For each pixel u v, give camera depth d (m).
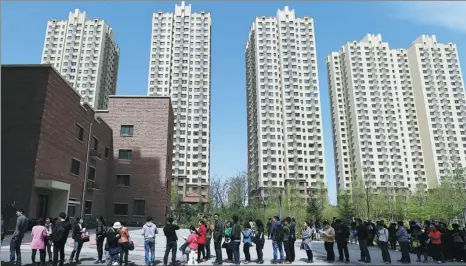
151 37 131.75
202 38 132.50
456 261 15.59
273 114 124.00
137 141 46.00
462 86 128.38
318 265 13.95
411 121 128.88
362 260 15.16
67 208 30.42
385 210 74.88
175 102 123.19
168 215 49.06
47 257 14.96
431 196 70.69
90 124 37.88
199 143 119.19
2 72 27.84
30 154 26.19
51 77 28.55
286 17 134.75
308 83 127.69
